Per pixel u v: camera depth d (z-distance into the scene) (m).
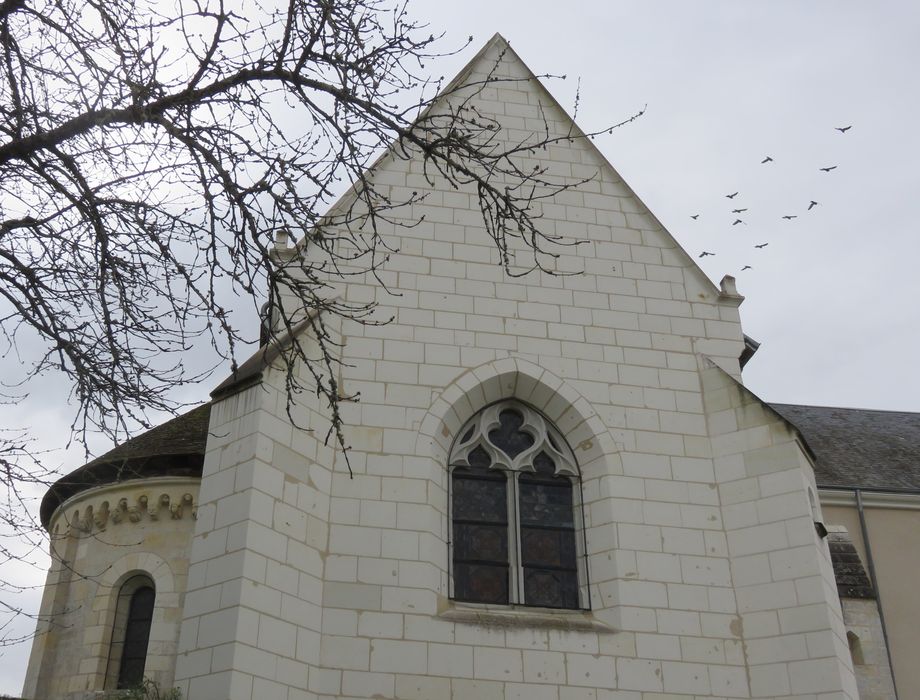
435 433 17.00
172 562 19.84
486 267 19.03
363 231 19.03
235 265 10.65
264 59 10.93
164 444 21.70
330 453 16.20
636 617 15.81
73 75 10.77
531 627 15.44
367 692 14.39
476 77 21.81
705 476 17.39
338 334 17.55
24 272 10.93
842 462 30.25
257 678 13.39
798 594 15.80
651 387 18.28
